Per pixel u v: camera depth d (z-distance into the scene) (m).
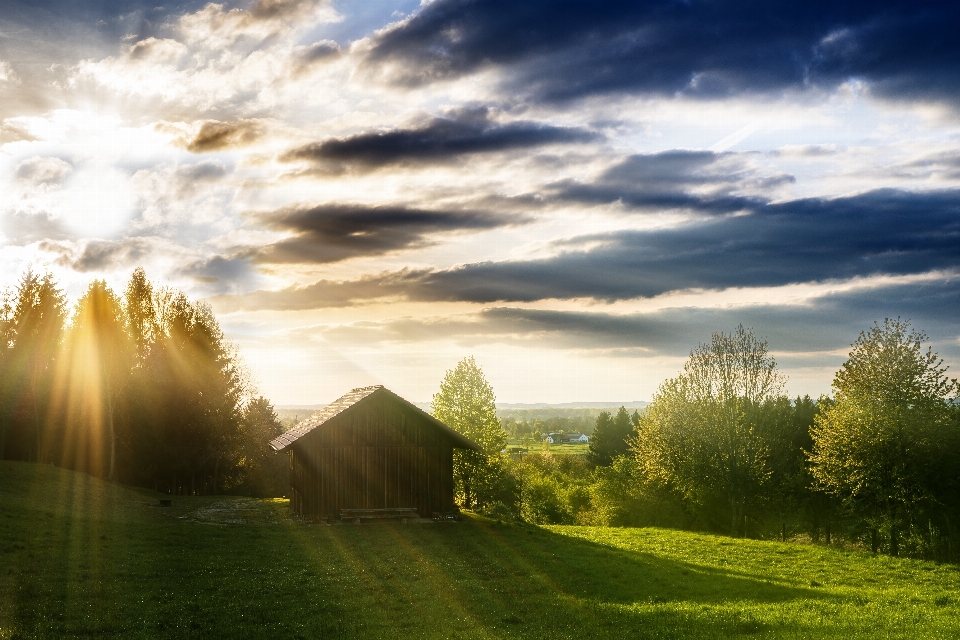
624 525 64.81
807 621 22.03
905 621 22.33
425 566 30.38
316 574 27.91
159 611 21.58
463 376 67.00
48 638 18.61
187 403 71.75
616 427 136.88
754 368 62.25
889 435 47.62
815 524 61.44
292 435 48.34
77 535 31.94
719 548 42.00
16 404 69.62
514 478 74.25
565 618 22.61
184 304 75.44
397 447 46.09
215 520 42.94
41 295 72.62
